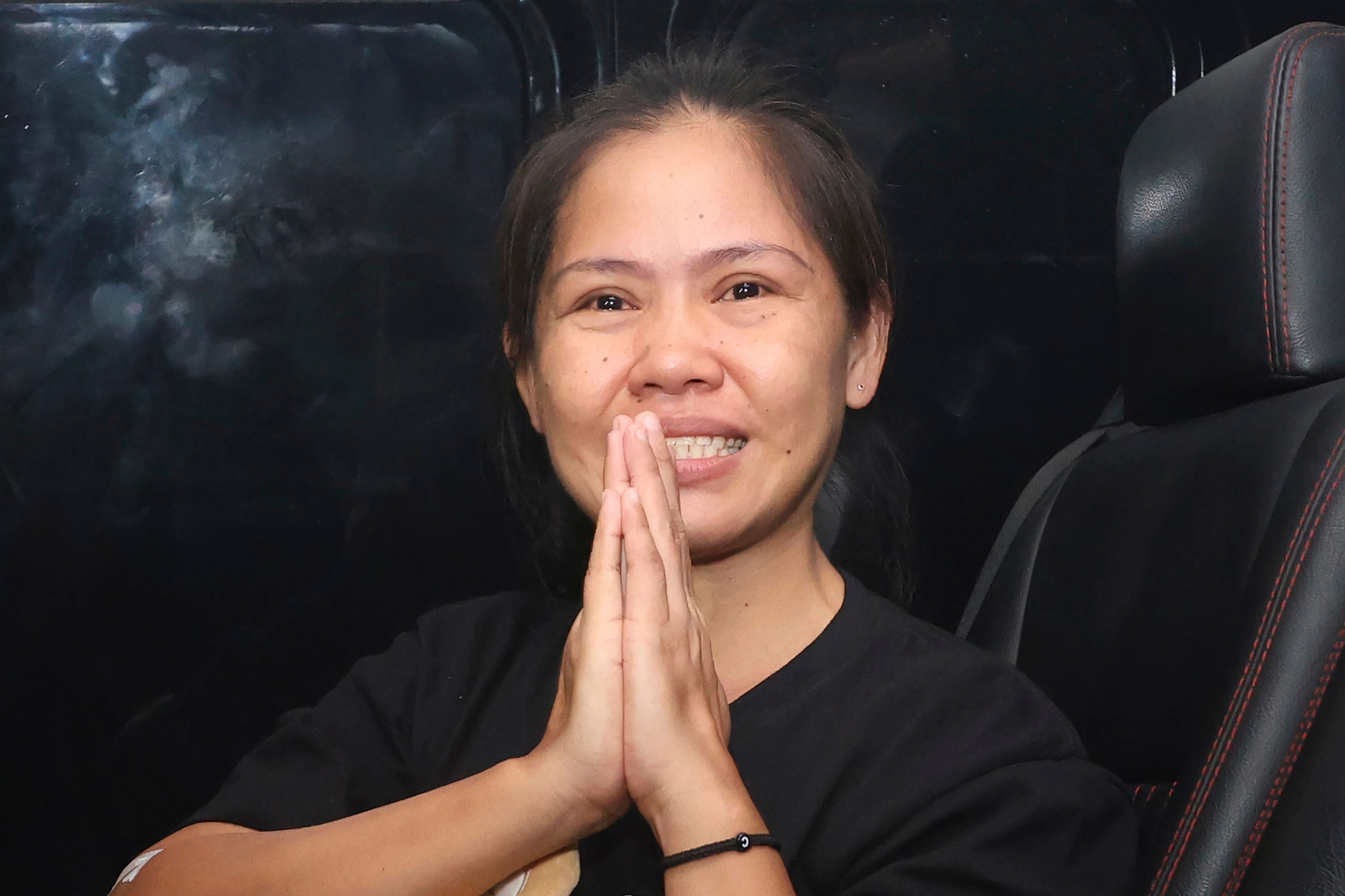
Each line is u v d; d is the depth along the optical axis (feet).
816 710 3.02
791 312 3.03
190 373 4.90
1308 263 3.27
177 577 4.89
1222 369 3.47
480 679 3.43
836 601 3.29
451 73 4.99
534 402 3.52
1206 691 3.20
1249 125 3.37
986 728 2.92
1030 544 4.25
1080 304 5.16
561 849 2.79
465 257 4.99
